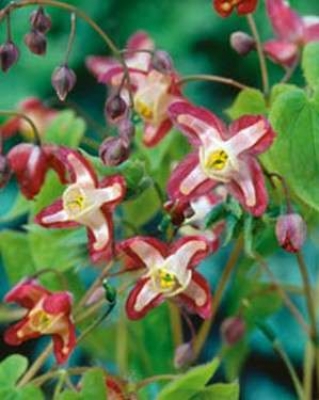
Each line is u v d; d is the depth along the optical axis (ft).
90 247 0.79
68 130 0.97
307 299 0.92
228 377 1.03
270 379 1.63
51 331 0.81
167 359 1.00
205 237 0.84
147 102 0.87
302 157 0.79
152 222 1.14
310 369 0.98
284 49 0.92
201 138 0.78
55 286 0.96
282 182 0.80
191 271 0.79
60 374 0.81
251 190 0.77
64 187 0.93
